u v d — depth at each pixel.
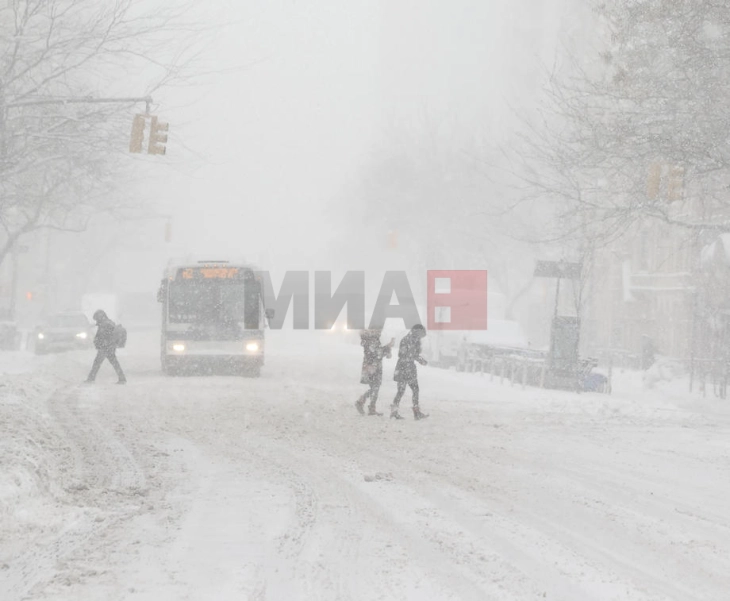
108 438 38.75
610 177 70.50
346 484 29.23
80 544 20.59
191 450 36.19
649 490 29.78
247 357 76.12
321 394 61.59
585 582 18.34
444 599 16.81
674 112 62.44
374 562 19.48
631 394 79.62
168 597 16.47
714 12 59.50
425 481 30.09
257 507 25.30
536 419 51.16
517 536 22.39
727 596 17.80
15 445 30.12
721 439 44.81
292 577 18.12
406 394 64.00
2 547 20.11
